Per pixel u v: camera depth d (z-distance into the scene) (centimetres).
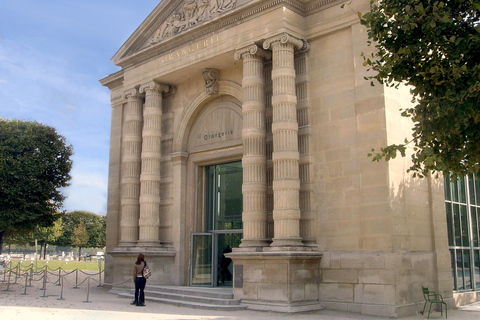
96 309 2127
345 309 2167
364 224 2172
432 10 1520
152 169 3038
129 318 1859
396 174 2183
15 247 14688
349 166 2280
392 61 1532
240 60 2716
